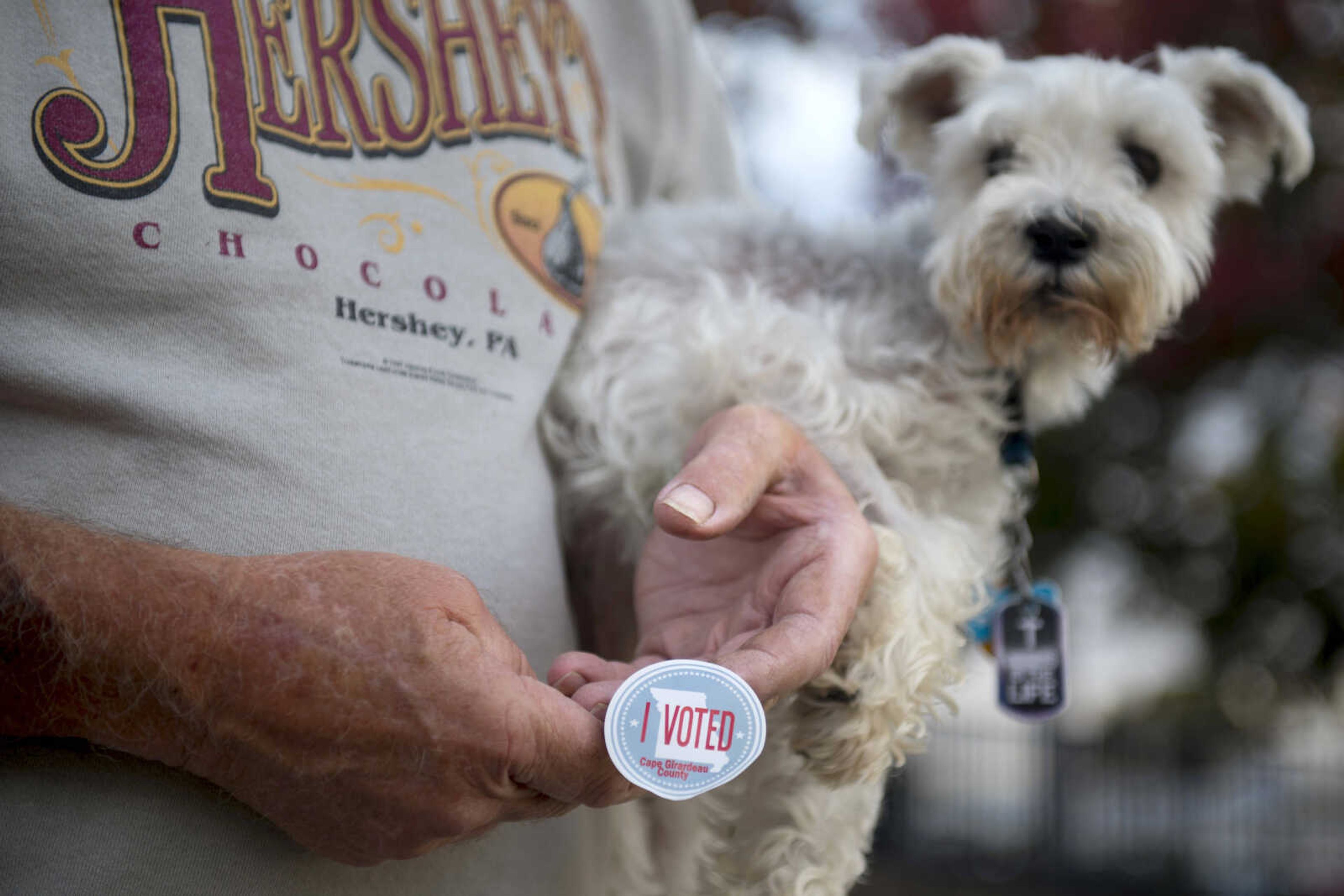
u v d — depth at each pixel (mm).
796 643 1456
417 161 1769
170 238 1427
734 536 1749
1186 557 6820
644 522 2152
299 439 1501
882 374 2250
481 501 1699
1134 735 10477
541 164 1983
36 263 1345
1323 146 6434
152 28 1486
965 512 2363
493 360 1781
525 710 1343
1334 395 6855
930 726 2184
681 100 2645
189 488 1418
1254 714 7102
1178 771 11609
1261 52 6418
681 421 2135
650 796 2180
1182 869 11727
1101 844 12148
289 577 1360
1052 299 2297
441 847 1573
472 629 1406
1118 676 10312
